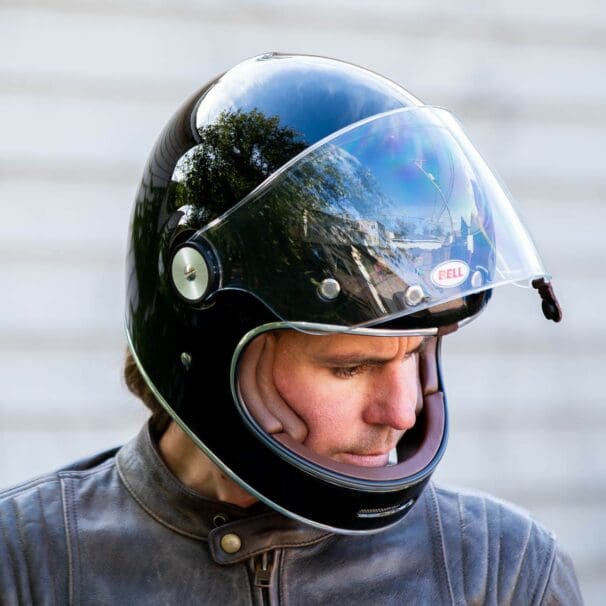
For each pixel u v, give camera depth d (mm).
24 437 5207
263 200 2387
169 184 2539
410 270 2320
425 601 2604
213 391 2432
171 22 5297
